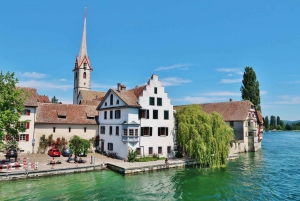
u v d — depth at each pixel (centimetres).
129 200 2344
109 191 2588
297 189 2772
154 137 4206
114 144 4359
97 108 5053
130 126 3975
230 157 4794
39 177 3008
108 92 4619
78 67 8919
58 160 3731
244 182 3030
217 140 3831
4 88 3033
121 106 4162
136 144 4009
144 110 4156
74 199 2334
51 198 2342
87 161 3791
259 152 6088
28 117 4384
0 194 2411
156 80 4328
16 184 2734
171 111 4459
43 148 4469
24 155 4194
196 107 4481
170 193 2566
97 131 5072
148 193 2552
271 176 3350
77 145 3641
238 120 6253
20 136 4294
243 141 6122
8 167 3105
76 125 4850
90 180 2973
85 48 9156
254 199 2447
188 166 3888
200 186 2831
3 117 2838
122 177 3142
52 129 4616
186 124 4081
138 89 4566
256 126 6806
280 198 2483
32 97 4522
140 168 3388
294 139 10788
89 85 9094
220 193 2605
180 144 4212
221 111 6856
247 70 8675
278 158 5006
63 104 5150
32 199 2302
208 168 3781
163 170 3591
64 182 2862
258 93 8600
